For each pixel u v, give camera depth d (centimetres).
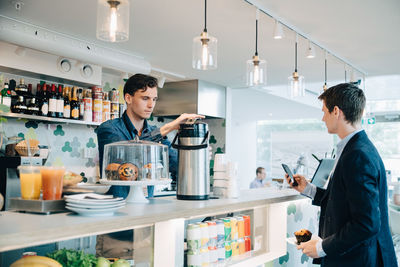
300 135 1041
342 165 162
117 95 469
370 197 153
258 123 1102
